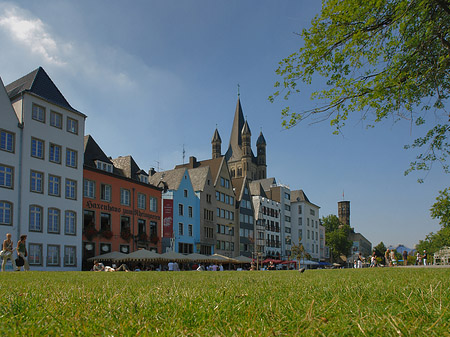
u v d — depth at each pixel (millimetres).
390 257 40969
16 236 35531
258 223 88125
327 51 10945
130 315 3371
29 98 38156
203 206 66750
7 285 6992
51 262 38375
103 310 3650
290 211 109562
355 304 3893
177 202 60344
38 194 37906
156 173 66188
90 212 44094
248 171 162000
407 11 9594
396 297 4305
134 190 50406
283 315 3297
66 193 40906
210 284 7020
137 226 50281
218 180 73500
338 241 133125
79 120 43312
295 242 109125
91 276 11031
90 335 2699
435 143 12812
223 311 3572
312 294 4953
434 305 3545
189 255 45469
